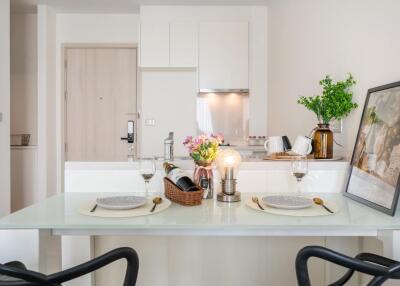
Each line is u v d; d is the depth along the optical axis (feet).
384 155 4.28
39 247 4.22
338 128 6.60
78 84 14.53
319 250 3.21
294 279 5.62
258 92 13.30
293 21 9.84
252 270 5.64
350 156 6.09
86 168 5.40
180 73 13.57
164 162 5.36
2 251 4.24
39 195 13.02
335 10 6.95
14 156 13.23
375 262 3.65
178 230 3.84
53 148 13.76
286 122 10.50
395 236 3.74
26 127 13.99
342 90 6.02
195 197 4.43
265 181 5.43
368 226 3.54
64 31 14.23
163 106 13.58
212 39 13.17
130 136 14.55
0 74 9.82
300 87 9.19
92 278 5.49
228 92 13.51
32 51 13.96
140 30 13.12
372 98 4.99
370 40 5.52
